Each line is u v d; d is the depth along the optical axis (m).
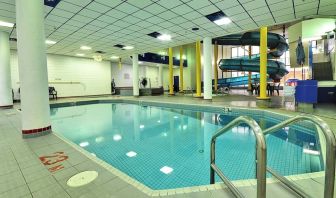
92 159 2.51
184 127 5.55
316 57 8.56
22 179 2.02
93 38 8.75
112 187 1.82
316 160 2.93
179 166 2.98
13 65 11.45
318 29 8.30
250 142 3.93
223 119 6.36
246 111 6.49
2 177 2.07
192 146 3.92
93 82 15.69
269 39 11.36
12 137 3.55
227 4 5.41
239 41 13.31
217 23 7.07
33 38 3.43
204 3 5.32
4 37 7.49
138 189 1.77
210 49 9.30
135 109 9.25
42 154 2.71
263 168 1.12
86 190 1.78
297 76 18.78
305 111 5.46
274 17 6.53
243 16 6.38
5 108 7.65
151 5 5.35
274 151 3.32
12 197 1.71
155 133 4.98
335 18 6.48
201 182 2.48
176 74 22.27
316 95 5.62
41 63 3.55
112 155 3.48
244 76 20.20
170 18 6.40
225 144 3.82
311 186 1.70
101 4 5.20
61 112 8.53
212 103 8.30
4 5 5.03
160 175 2.69
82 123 6.30
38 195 1.73
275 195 1.58
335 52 7.30
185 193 1.67
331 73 7.73
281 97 10.30
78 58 14.72
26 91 3.45
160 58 17.48
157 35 8.63
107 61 16.70
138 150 3.74
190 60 20.31
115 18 6.26
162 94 16.25
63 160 2.49
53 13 5.69
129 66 19.80
